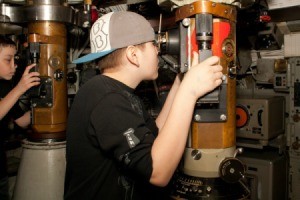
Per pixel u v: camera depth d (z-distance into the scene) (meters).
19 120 1.77
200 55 0.76
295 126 1.96
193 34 0.80
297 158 1.97
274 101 1.98
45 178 1.59
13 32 2.07
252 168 1.89
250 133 1.96
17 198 1.62
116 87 0.78
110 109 0.70
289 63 1.96
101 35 0.82
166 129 0.67
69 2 1.76
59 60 1.62
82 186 0.79
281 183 1.96
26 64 1.67
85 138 0.77
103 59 0.85
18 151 2.41
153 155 0.65
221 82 0.75
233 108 0.87
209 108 0.84
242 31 1.92
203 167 0.87
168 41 0.86
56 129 1.64
